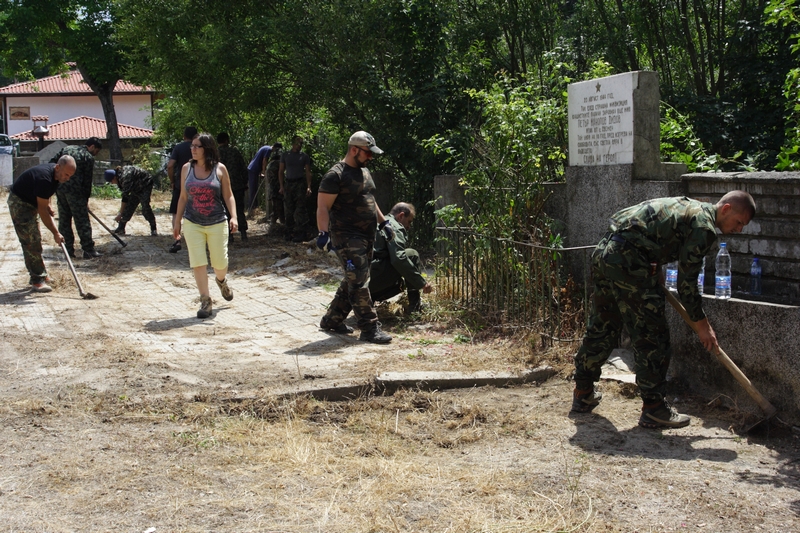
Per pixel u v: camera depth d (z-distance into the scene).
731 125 11.49
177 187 12.38
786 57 11.62
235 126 17.88
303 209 12.66
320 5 11.78
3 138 33.56
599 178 6.35
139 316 7.64
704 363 5.05
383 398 5.00
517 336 6.20
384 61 12.24
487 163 8.12
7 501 3.45
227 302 8.45
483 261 6.91
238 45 12.39
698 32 13.67
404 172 12.08
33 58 33.94
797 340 4.33
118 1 13.92
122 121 50.06
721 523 3.31
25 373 5.41
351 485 3.69
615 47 13.00
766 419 4.39
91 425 4.45
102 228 14.99
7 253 11.48
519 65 13.53
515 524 3.28
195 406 4.73
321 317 7.51
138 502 3.47
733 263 5.28
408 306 7.34
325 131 14.34
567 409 4.84
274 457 4.01
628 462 3.99
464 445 4.29
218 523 3.27
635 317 4.37
